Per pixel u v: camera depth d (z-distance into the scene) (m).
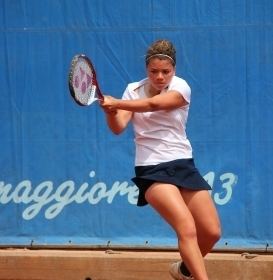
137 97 8.09
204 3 10.40
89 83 7.52
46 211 10.70
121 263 10.12
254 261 9.91
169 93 7.74
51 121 10.69
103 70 10.62
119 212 10.60
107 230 10.62
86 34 10.63
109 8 10.59
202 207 7.95
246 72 10.36
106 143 10.60
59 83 10.68
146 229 10.55
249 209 10.37
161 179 7.80
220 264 9.98
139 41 10.56
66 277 10.23
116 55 10.60
